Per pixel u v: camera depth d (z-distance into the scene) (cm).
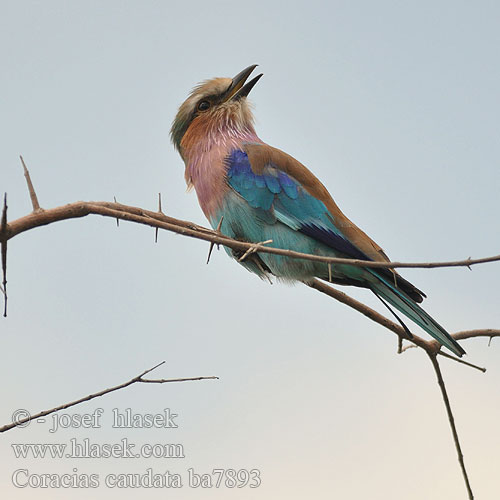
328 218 1182
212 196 1241
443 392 1055
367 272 1141
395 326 1105
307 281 1190
